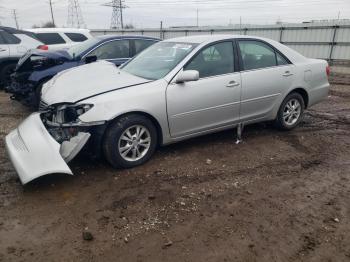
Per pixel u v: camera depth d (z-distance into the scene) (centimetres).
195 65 479
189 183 412
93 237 311
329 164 473
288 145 541
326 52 2078
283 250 298
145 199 375
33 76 672
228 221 337
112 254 290
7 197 375
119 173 433
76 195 381
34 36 1026
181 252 294
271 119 577
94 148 424
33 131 398
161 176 428
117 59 754
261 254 293
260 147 530
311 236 318
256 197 383
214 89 485
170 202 370
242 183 414
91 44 751
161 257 287
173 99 453
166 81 453
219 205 365
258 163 472
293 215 350
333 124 664
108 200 372
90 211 351
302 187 408
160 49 539
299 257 291
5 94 936
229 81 500
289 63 577
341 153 513
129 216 344
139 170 442
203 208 359
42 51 744
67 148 399
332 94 988
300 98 599
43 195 380
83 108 404
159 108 443
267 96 548
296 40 2219
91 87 438
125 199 374
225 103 501
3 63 959
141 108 429
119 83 443
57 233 317
